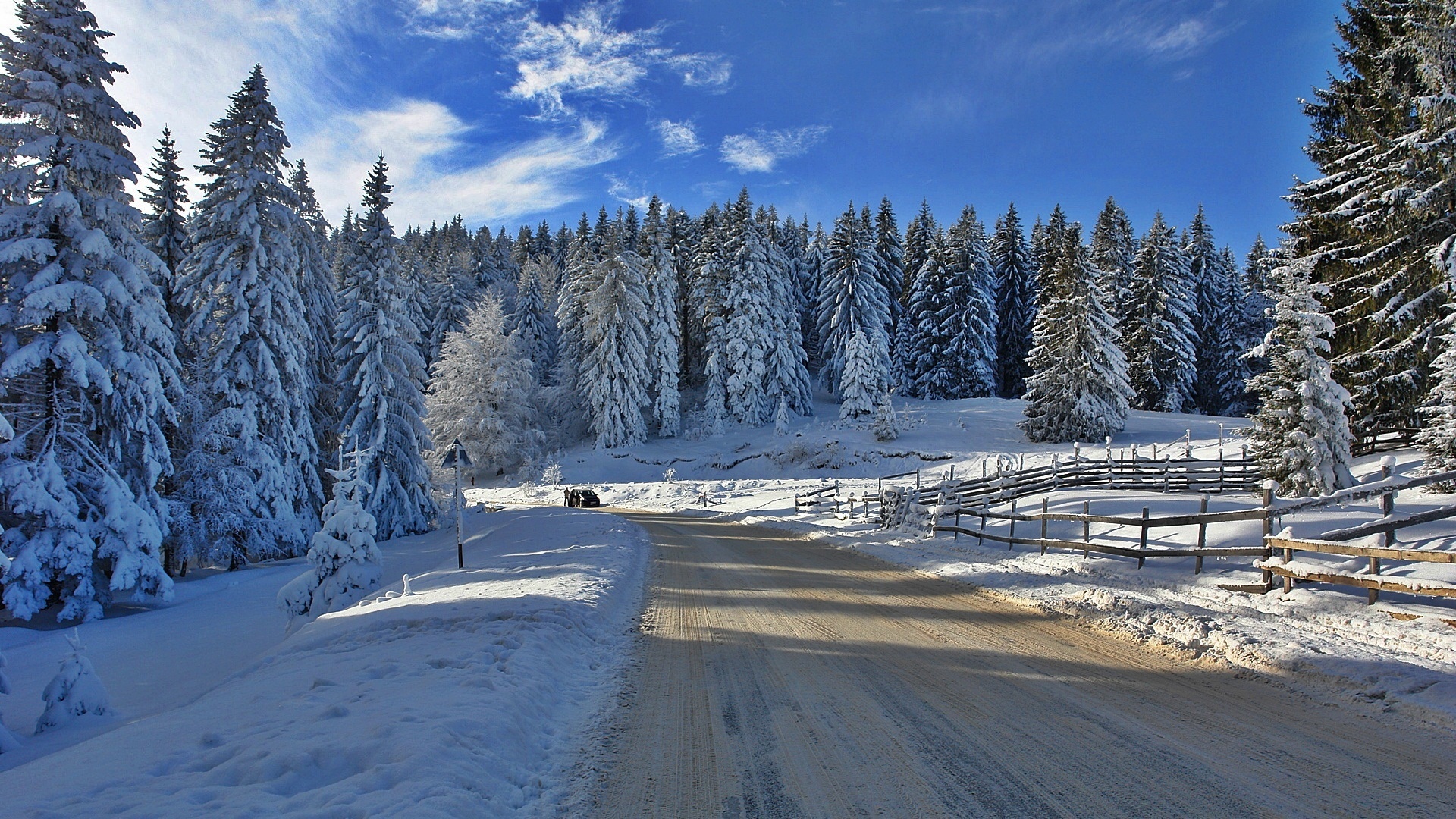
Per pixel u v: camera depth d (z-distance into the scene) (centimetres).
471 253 8162
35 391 1619
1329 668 578
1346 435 1365
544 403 5681
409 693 545
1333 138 2173
